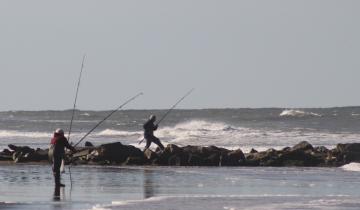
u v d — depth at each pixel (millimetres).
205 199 75250
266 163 122312
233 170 111125
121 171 109062
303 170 111500
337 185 89062
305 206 70062
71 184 90125
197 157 121688
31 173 105062
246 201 73750
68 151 124688
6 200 75625
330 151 126125
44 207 70500
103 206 70188
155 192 82250
